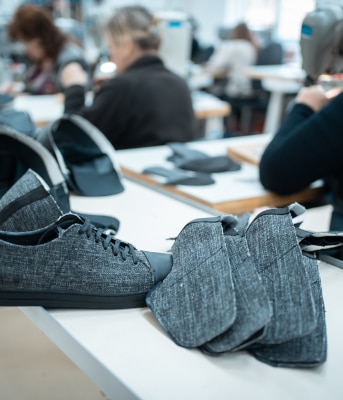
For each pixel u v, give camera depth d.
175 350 0.69
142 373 0.64
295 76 4.16
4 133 1.14
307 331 0.66
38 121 2.42
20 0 5.32
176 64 2.82
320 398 0.61
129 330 0.73
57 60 3.21
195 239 0.84
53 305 0.76
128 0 6.46
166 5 7.09
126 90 2.07
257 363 0.67
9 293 0.74
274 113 4.44
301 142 1.31
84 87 2.37
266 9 7.12
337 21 1.33
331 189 1.40
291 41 6.80
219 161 1.62
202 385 0.62
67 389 1.18
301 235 0.88
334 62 1.41
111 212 1.22
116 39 2.21
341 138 1.28
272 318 0.69
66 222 0.79
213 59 5.52
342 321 0.77
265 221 0.84
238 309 0.69
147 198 1.32
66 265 0.76
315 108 1.43
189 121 2.20
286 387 0.62
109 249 0.81
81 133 1.44
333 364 0.67
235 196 1.36
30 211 0.87
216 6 7.83
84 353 0.69
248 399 0.60
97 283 0.77
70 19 4.96
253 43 5.37
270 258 0.78
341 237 0.90
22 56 4.16
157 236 1.08
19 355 1.29
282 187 1.37
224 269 0.75
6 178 1.16
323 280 0.89
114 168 1.43
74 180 1.34
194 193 1.37
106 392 0.66
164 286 0.79
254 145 1.86
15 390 1.17
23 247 0.74
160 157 1.74
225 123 5.21
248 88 5.05
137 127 2.11
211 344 0.68
